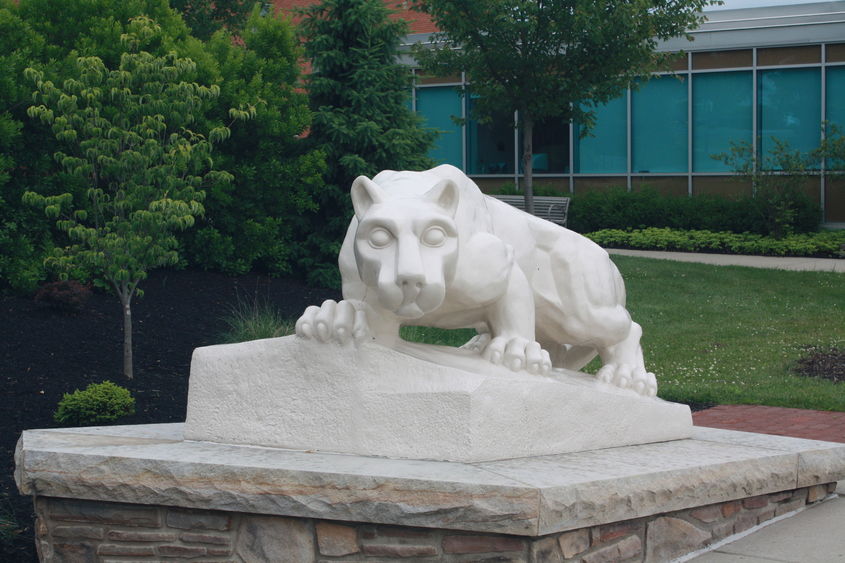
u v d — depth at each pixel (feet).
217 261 43.21
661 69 63.41
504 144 77.71
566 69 54.90
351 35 46.50
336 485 14.03
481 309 16.52
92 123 29.68
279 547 14.56
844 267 58.23
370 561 14.07
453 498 13.50
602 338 18.57
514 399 15.52
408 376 15.48
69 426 24.70
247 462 14.75
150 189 29.66
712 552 16.25
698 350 40.24
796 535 17.15
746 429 27.68
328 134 45.93
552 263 18.07
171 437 17.46
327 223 46.24
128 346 29.45
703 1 53.78
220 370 16.75
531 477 13.96
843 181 69.56
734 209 68.64
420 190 15.84
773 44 70.38
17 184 35.96
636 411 18.11
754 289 51.55
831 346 39.91
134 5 41.52
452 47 60.29
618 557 14.79
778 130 71.51
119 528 15.43
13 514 18.89
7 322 32.40
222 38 44.86
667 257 63.36
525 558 13.42
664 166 74.33
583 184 76.33
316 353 15.85
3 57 34.40
